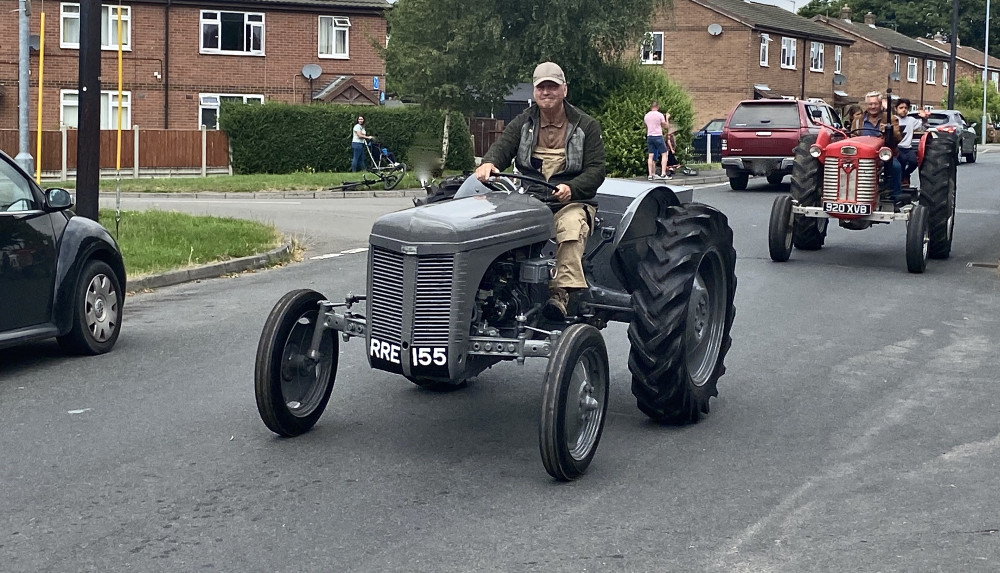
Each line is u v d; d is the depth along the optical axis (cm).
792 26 6103
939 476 609
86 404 756
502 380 828
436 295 586
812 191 1465
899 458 643
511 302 622
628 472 617
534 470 620
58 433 687
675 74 5775
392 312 600
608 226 740
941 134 1502
